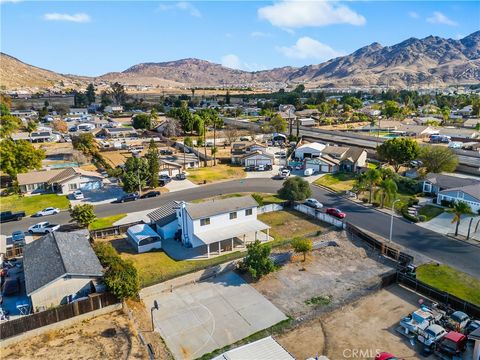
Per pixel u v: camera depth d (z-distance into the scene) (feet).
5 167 267.18
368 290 132.87
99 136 469.16
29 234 187.11
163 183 264.72
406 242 167.84
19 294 132.46
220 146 403.75
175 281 137.80
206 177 284.82
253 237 177.58
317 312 121.08
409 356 101.40
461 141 406.41
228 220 171.73
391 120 541.34
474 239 169.27
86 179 256.32
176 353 104.58
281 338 109.40
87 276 127.24
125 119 618.44
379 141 401.49
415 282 131.13
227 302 128.47
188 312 123.34
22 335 109.81
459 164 281.54
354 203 222.28
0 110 627.46
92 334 112.06
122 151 376.48
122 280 123.34
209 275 144.66
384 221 193.47
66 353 103.71
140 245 164.76
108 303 122.52
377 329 112.47
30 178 256.32
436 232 177.88
